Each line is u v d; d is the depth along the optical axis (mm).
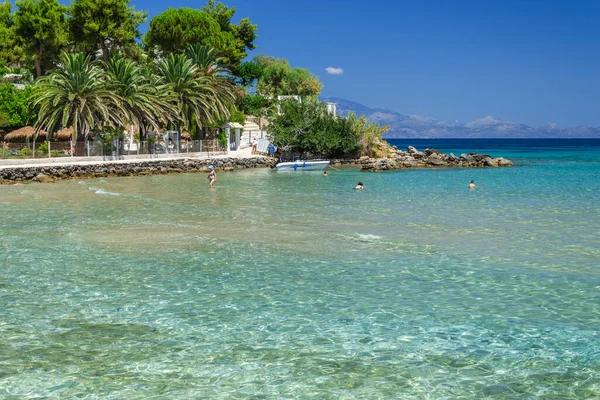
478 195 35344
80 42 74438
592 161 77375
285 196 34875
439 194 36031
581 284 14711
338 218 25812
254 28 97438
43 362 9969
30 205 29938
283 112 71812
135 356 10227
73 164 50156
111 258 17625
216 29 82500
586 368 9680
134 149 62906
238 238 20844
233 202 31656
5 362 9953
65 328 11586
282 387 9055
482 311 12602
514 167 64375
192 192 37188
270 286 14625
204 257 17797
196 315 12383
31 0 69938
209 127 70312
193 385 9125
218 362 9984
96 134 58094
